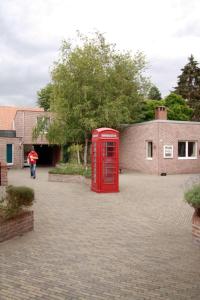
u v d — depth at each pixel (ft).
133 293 18.45
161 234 30.83
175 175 91.81
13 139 126.82
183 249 26.32
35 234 30.37
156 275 21.03
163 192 57.82
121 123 110.52
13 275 20.85
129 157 107.45
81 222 35.47
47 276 20.75
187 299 17.74
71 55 100.07
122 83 115.24
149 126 97.30
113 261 23.56
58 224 34.40
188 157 97.96
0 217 28.89
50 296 18.02
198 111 176.04
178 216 38.58
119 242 28.25
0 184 64.90
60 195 53.93
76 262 23.30
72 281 20.04
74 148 98.37
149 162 97.40
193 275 21.03
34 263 22.99
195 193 29.55
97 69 100.83
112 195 54.39
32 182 73.36
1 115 164.66
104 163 57.16
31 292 18.49
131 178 82.43
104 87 104.53
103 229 32.63
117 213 40.32
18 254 24.80
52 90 102.99
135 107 127.34
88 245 27.32
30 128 131.34
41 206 44.14
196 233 28.27
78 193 56.49
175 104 162.81
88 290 18.81
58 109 99.86
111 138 57.47
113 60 114.11
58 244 27.48
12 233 28.96
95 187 57.77
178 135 96.53
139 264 22.98
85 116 101.04
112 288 19.10
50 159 151.33
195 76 220.43
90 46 103.65
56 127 102.42
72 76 99.96
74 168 75.72
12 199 30.12
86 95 98.12
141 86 127.03
